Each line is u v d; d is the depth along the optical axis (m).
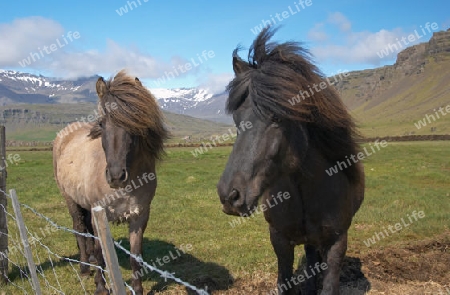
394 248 6.68
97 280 4.88
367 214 9.29
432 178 15.34
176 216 9.67
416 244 6.87
